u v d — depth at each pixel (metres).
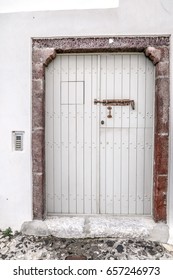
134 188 2.97
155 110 2.79
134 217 2.96
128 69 2.89
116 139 2.95
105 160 2.97
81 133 2.96
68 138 2.97
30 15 2.72
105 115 2.94
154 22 2.66
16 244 2.66
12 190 2.82
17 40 2.74
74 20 2.70
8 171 2.81
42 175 2.83
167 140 2.72
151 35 2.68
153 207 2.90
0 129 2.79
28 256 2.50
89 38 2.73
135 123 2.92
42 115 2.80
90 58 2.91
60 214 3.01
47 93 2.95
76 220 2.90
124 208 2.99
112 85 2.91
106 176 2.98
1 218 2.85
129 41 2.71
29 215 2.81
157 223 2.78
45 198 2.94
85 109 2.94
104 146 2.96
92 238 2.74
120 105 2.92
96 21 2.68
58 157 2.98
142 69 2.88
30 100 2.76
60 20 2.71
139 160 2.95
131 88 2.90
